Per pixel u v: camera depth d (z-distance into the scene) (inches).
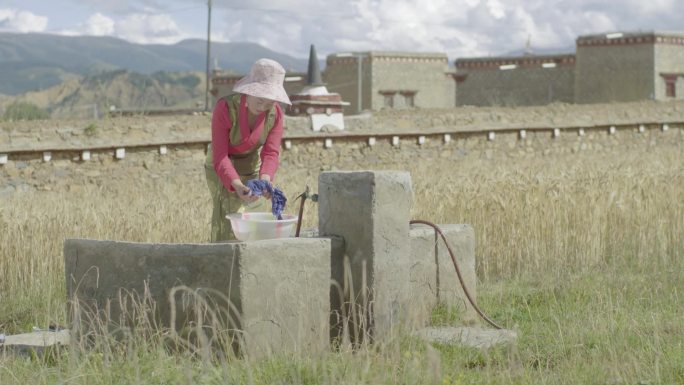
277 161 282.8
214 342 230.8
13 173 728.3
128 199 588.1
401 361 225.6
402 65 1772.9
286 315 238.5
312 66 1097.4
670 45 1691.7
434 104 1804.9
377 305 253.6
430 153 997.2
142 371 215.2
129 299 248.5
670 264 397.7
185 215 426.0
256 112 272.8
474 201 440.8
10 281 356.8
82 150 761.0
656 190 481.7
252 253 231.6
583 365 226.2
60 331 287.1
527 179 490.6
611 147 1173.1
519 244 411.8
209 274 234.4
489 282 388.8
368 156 948.6
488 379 217.6
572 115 1130.7
